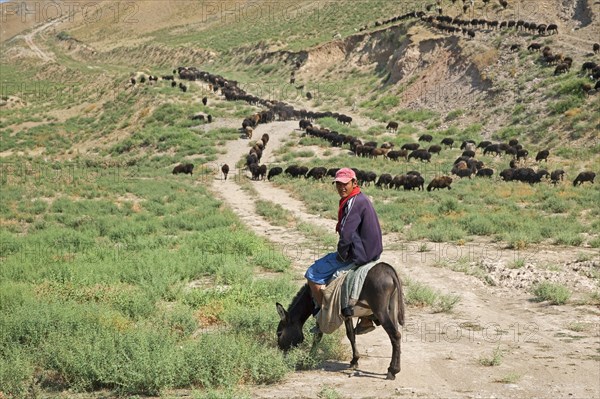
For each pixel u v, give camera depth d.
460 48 62.47
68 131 67.75
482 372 7.88
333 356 8.51
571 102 46.03
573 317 11.15
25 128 70.50
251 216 27.03
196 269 14.84
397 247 18.92
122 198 32.97
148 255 16.61
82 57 149.75
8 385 6.97
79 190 34.75
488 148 43.28
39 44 166.00
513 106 50.56
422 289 12.66
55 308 9.62
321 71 80.88
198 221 24.02
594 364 8.34
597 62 50.75
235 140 54.16
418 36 69.06
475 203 27.94
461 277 14.66
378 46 76.75
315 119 59.91
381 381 7.41
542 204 26.41
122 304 11.02
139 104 69.75
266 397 6.80
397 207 26.70
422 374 7.75
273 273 15.25
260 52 96.94
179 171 44.59
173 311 10.45
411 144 45.53
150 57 128.62
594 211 24.38
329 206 27.77
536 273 14.20
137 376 7.02
